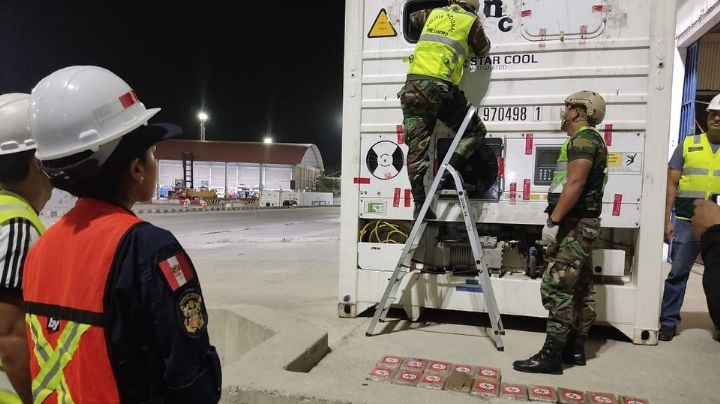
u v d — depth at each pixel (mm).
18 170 1852
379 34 4266
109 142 1356
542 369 3127
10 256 1640
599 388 2920
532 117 3959
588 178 3143
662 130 3697
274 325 3689
